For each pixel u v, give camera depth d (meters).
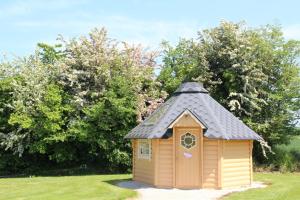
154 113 21.31
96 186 18.16
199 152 18.17
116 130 26.95
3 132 28.19
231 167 18.83
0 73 28.48
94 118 26.14
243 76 29.44
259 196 15.87
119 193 16.02
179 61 33.09
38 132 25.98
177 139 18.38
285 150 31.47
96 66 27.94
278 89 31.06
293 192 16.97
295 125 30.98
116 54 28.69
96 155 29.00
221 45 31.12
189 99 20.06
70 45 28.88
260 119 30.50
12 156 28.67
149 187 18.62
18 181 22.25
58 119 25.81
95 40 29.00
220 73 31.17
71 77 27.28
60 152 27.31
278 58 31.25
